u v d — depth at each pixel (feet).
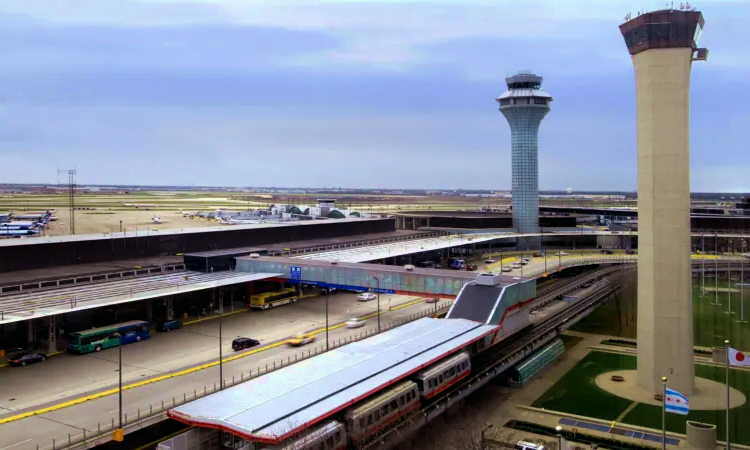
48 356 267.59
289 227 546.67
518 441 195.83
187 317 350.64
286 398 163.94
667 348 237.86
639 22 233.76
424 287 328.49
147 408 197.06
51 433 176.96
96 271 364.79
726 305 378.94
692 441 192.24
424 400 193.67
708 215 636.48
